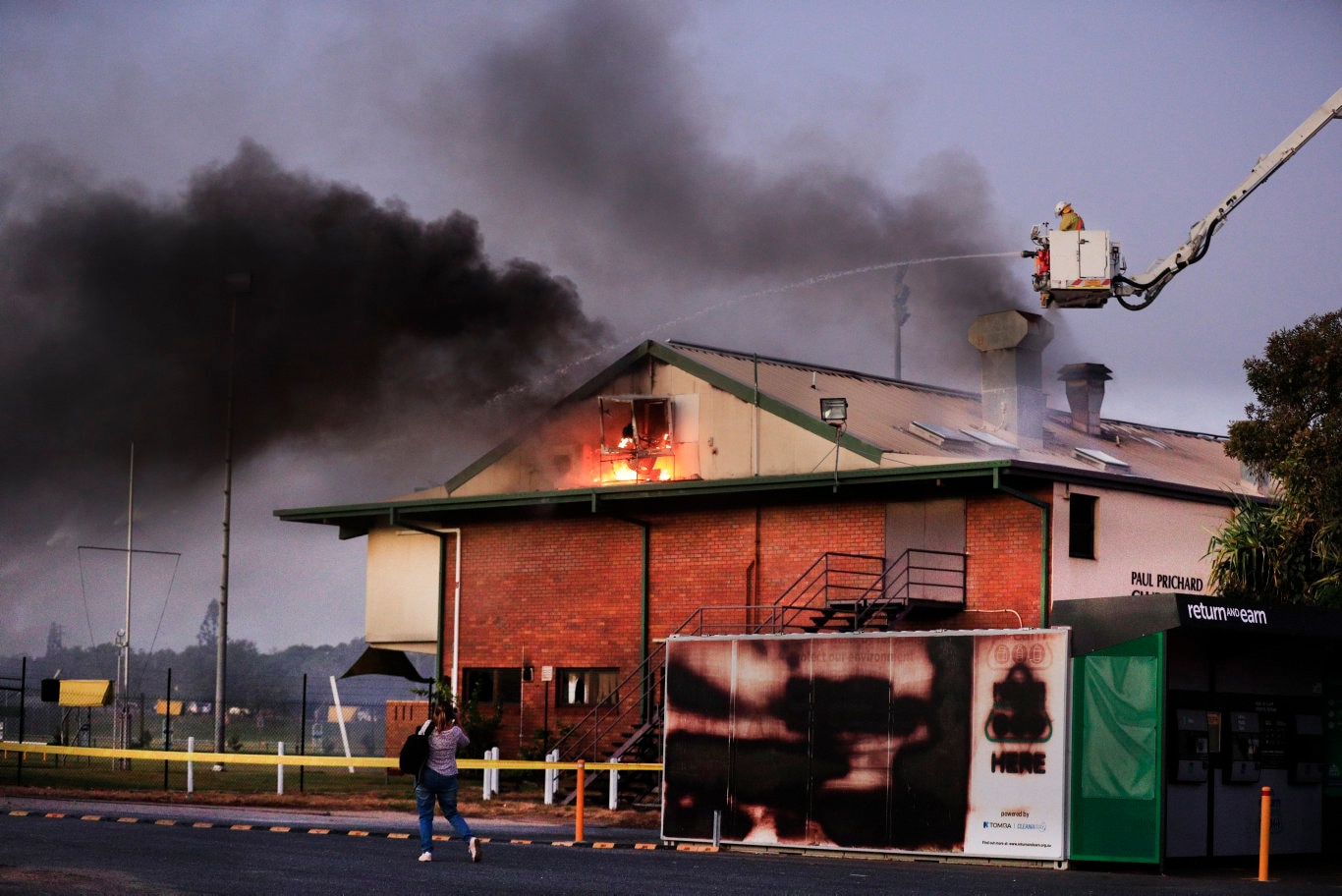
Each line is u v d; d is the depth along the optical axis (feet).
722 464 108.58
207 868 52.54
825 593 99.35
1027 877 55.52
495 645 119.75
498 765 89.15
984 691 61.93
